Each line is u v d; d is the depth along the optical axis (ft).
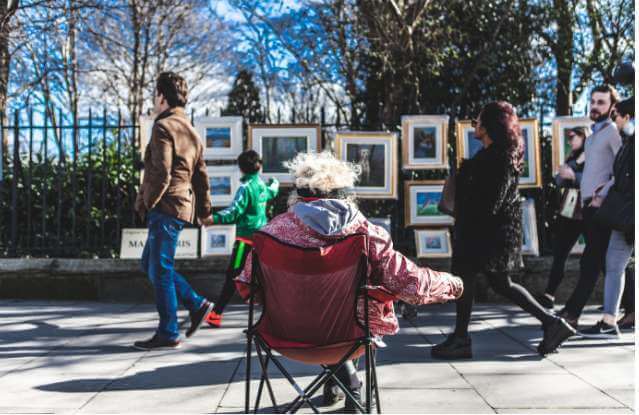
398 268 8.85
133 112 44.78
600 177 17.08
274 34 38.37
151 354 14.78
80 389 11.80
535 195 26.96
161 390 11.75
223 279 23.56
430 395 11.48
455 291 9.36
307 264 8.68
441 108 33.73
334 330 8.90
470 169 14.40
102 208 25.02
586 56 33.73
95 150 28.53
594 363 13.93
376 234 9.05
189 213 15.72
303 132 24.95
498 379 12.58
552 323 14.52
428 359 14.37
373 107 35.29
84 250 24.90
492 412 10.51
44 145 24.49
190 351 15.11
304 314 8.87
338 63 36.45
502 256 14.21
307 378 12.72
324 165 9.54
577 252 23.90
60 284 23.58
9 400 11.06
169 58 52.85
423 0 30.96
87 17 36.04
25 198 26.66
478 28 33.37
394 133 24.91
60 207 24.91
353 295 8.74
